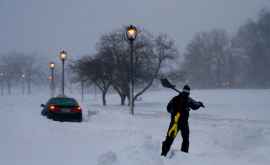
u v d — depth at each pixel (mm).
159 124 50438
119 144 27109
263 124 59281
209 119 69062
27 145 27844
